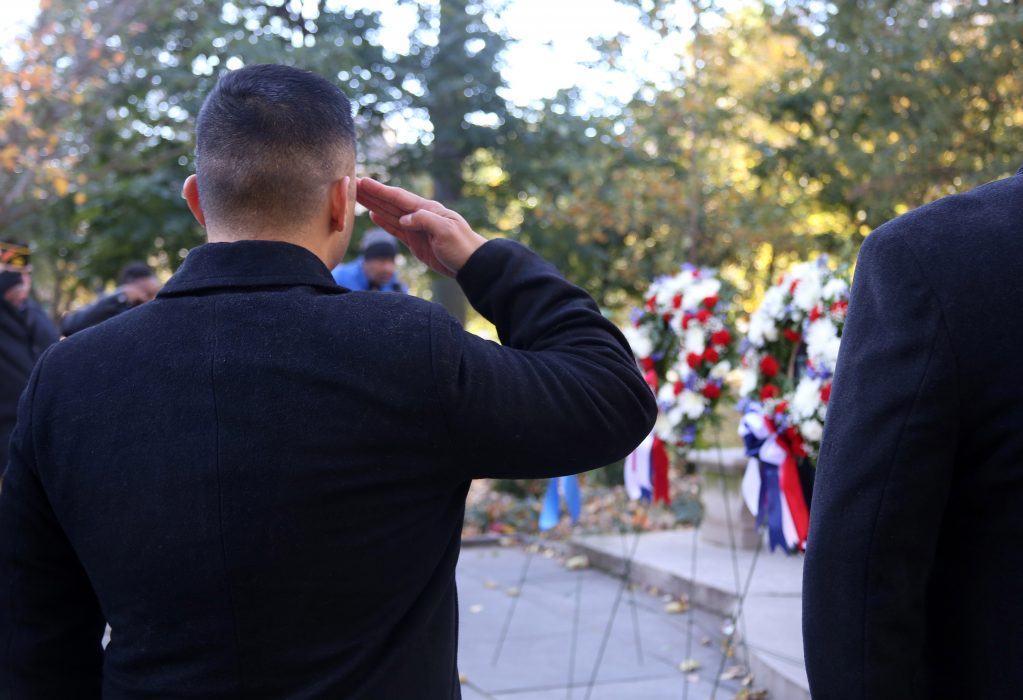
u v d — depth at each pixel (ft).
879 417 3.97
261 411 3.85
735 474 19.67
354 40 36.01
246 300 4.04
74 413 4.02
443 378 3.89
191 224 34.40
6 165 26.55
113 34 31.19
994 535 3.99
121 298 18.01
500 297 4.58
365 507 3.86
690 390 12.79
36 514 4.16
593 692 13.84
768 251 33.04
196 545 3.78
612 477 29.12
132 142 35.04
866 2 29.76
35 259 45.62
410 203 4.71
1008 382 3.89
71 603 4.30
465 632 16.98
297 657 3.78
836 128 31.68
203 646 3.78
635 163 31.53
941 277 3.99
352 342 3.93
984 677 3.98
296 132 4.20
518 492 29.60
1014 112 27.61
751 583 17.07
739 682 13.91
